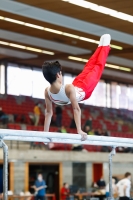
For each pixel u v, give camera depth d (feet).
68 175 96.68
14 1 61.67
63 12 67.21
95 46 91.97
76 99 19.79
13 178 86.33
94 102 128.26
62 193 88.84
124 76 131.34
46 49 94.73
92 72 21.31
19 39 85.92
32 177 94.32
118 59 107.45
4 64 104.68
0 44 90.53
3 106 104.17
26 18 70.08
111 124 129.49
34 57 102.37
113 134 119.14
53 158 92.02
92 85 21.15
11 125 95.66
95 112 127.13
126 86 139.03
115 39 83.66
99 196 89.71
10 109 105.60
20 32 80.84
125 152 106.93
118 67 118.93
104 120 127.95
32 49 95.14
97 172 104.42
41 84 113.29
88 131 103.65
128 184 65.92
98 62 21.66
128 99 139.13
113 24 73.97
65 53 98.17
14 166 86.69
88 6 63.98
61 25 73.72
